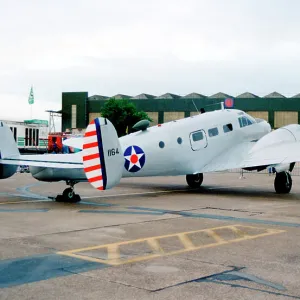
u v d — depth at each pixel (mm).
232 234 9844
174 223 11273
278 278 6473
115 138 13508
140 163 16844
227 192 19969
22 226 10703
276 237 9516
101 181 13086
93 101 98688
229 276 6562
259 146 19750
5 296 5641
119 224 11062
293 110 86750
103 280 6332
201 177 22219
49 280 6324
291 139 19734
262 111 88500
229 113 20844
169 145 17859
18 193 18828
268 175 33594
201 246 8586
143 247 8477
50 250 8172
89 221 11492
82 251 8109
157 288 5980
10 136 14547
